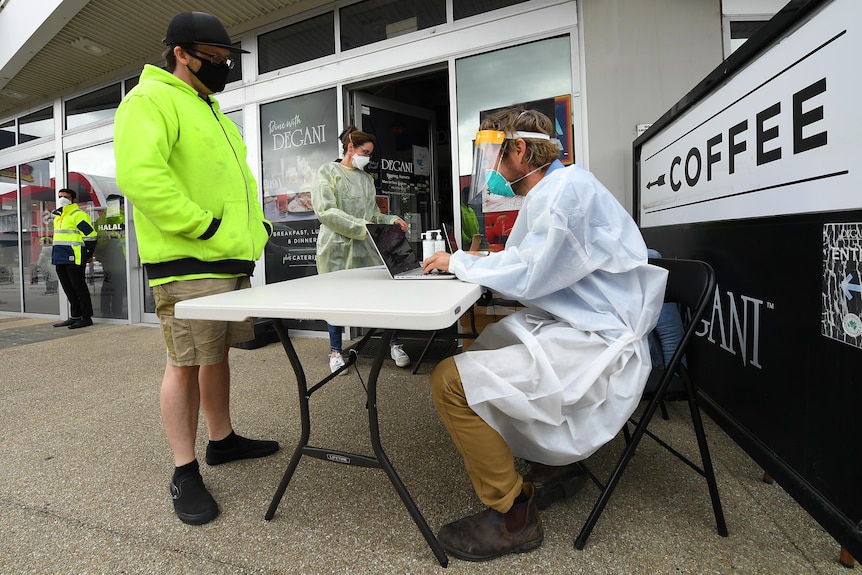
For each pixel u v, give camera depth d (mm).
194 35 1550
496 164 1442
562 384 1178
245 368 3289
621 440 1971
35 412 2557
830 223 1165
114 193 5551
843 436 1140
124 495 1685
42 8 4195
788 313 1367
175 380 1553
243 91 4395
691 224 2057
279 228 4344
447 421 1238
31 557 1353
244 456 1920
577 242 1170
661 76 3057
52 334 5035
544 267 1177
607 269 1229
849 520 1117
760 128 1477
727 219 1713
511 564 1257
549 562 1259
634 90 3076
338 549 1351
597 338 1201
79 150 5816
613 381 1200
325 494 1647
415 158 4473
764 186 1458
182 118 1523
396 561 1290
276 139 4309
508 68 3369
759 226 1515
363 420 2295
